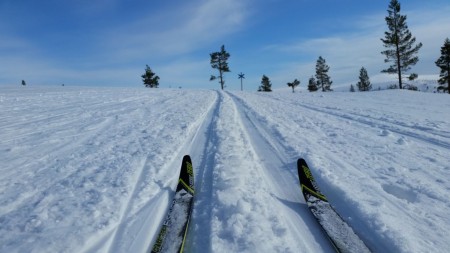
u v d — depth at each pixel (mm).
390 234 2787
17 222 3320
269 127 7996
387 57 37938
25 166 5301
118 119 9867
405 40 36250
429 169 4539
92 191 4074
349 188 3854
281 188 4090
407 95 17938
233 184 4016
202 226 3172
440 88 45969
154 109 12172
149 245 2914
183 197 3768
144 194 3965
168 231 3020
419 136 6656
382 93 19828
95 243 2932
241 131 7477
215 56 58031
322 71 64062
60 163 5426
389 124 8117
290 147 5910
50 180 4594
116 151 6082
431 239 2762
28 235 3047
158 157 5496
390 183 4020
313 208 3357
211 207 3504
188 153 5828
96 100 15273
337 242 2721
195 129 8078
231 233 2936
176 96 18812
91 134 7719
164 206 3676
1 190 4270
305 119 9312
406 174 4344
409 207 3344
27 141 7004
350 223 3131
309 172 4180
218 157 5207
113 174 4703
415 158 5094
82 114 10766
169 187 4223
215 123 8617
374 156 5238
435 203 3449
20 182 4555
